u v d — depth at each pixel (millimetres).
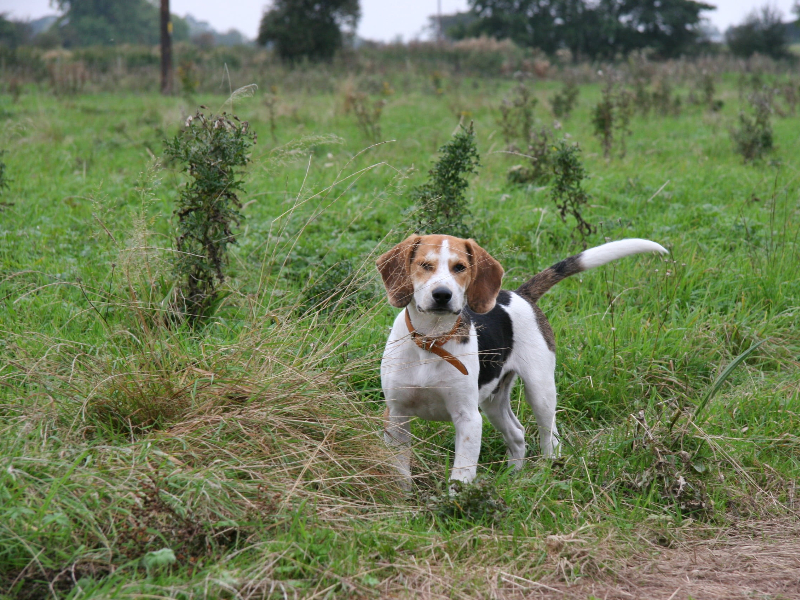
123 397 3432
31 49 30578
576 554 2938
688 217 7156
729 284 5668
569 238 6586
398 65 30953
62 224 6727
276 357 3697
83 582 2486
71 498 2729
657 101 16141
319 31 34562
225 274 5281
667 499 3412
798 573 2883
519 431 4016
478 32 48688
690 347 4855
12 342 4066
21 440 3006
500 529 3111
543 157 8492
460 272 3422
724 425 4074
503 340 3836
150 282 4250
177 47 35562
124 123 12914
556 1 47250
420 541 2945
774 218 6992
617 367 4562
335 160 9500
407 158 9953
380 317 4828
